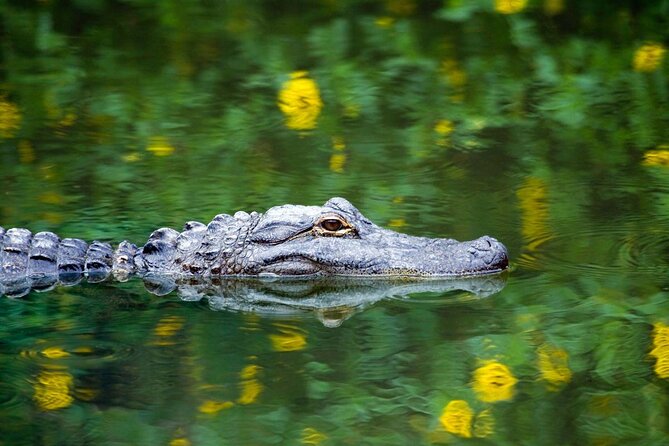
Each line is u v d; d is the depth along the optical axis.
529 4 23.20
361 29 22.23
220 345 9.77
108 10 23.81
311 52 21.02
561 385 8.80
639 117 17.77
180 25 22.91
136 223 13.60
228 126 17.53
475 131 17.25
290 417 8.24
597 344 9.64
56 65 20.67
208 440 7.91
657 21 22.45
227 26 22.80
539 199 14.30
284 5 24.00
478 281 11.55
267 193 14.57
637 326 10.05
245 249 12.07
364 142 16.75
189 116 18.05
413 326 10.20
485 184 14.95
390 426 8.11
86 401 8.59
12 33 22.39
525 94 18.89
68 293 11.52
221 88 19.33
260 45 21.50
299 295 11.34
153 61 20.86
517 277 11.59
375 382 8.88
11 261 12.22
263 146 16.61
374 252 11.87
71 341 9.95
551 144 16.64
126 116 18.09
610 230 13.10
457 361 9.30
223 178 15.27
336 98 18.78
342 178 15.16
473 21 22.47
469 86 19.25
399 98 18.72
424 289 11.38
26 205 14.27
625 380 8.87
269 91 19.14
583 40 21.36
